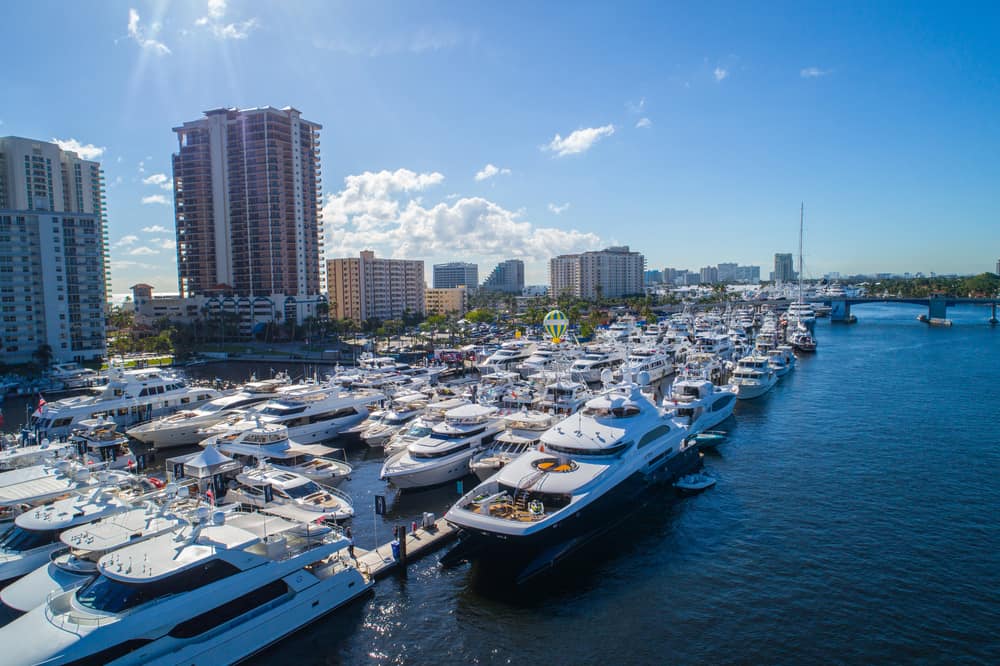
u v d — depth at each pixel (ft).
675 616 104.32
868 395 289.53
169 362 451.53
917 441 206.39
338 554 114.52
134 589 85.35
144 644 82.94
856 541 130.82
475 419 183.42
